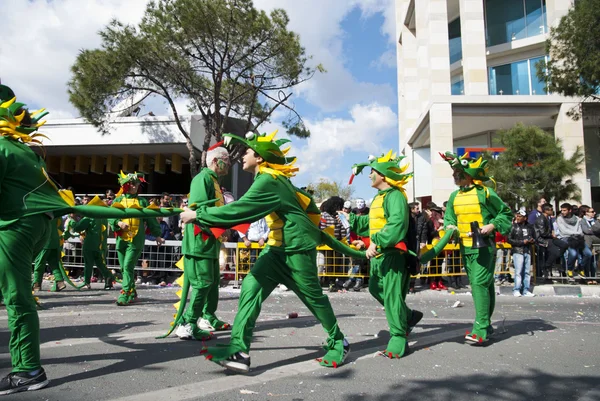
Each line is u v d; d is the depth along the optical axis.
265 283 3.97
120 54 15.43
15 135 3.58
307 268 3.99
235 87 18.31
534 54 22.88
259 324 6.41
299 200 4.12
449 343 5.27
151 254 11.97
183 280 5.17
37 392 3.39
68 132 19.77
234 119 20.19
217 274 5.81
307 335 5.62
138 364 4.20
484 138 24.73
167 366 4.14
